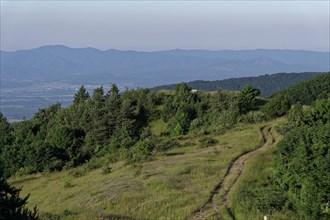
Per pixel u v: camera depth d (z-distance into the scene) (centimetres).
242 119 6838
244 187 3228
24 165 6431
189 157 4531
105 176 4438
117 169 4766
